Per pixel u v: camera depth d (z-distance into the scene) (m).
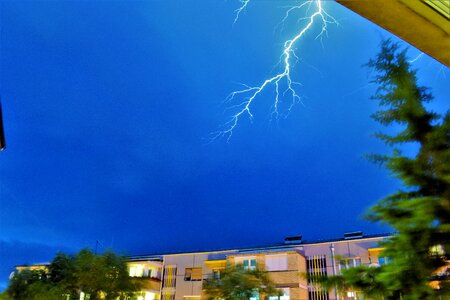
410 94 4.97
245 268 21.23
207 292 20.45
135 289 21.83
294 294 22.53
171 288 28.89
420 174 4.60
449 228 4.14
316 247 24.75
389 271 4.30
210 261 28.23
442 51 3.16
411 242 4.26
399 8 2.81
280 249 25.72
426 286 4.11
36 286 19.58
